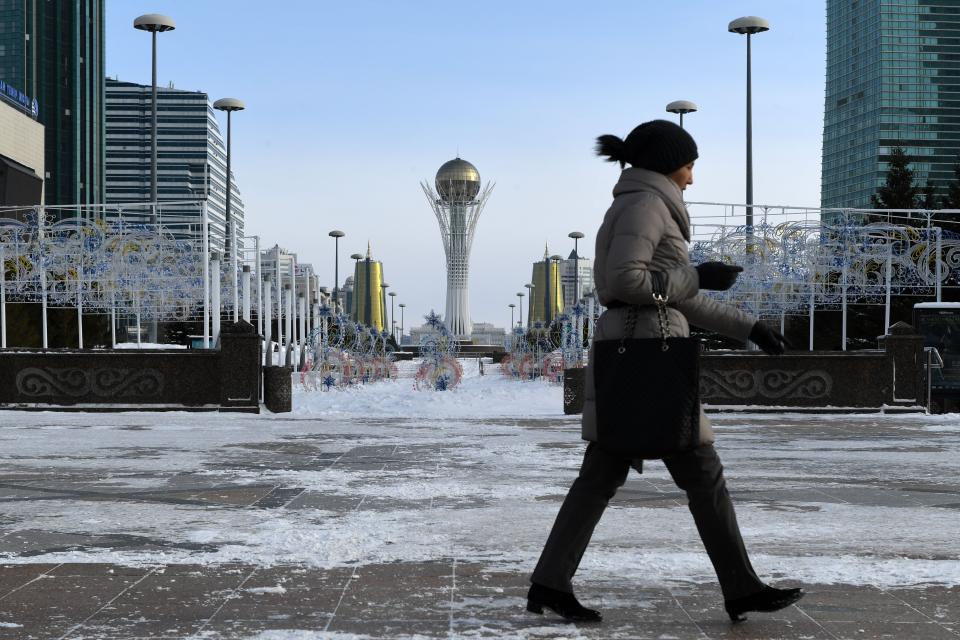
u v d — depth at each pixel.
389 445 10.82
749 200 29.94
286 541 5.14
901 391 16.72
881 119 140.88
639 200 3.56
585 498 3.61
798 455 9.95
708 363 16.92
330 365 25.81
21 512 6.12
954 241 23.58
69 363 16.33
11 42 122.88
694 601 3.88
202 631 3.42
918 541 5.19
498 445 10.84
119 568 4.48
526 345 32.53
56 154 126.00
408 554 4.82
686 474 3.57
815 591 4.06
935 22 141.75
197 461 9.13
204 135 158.12
